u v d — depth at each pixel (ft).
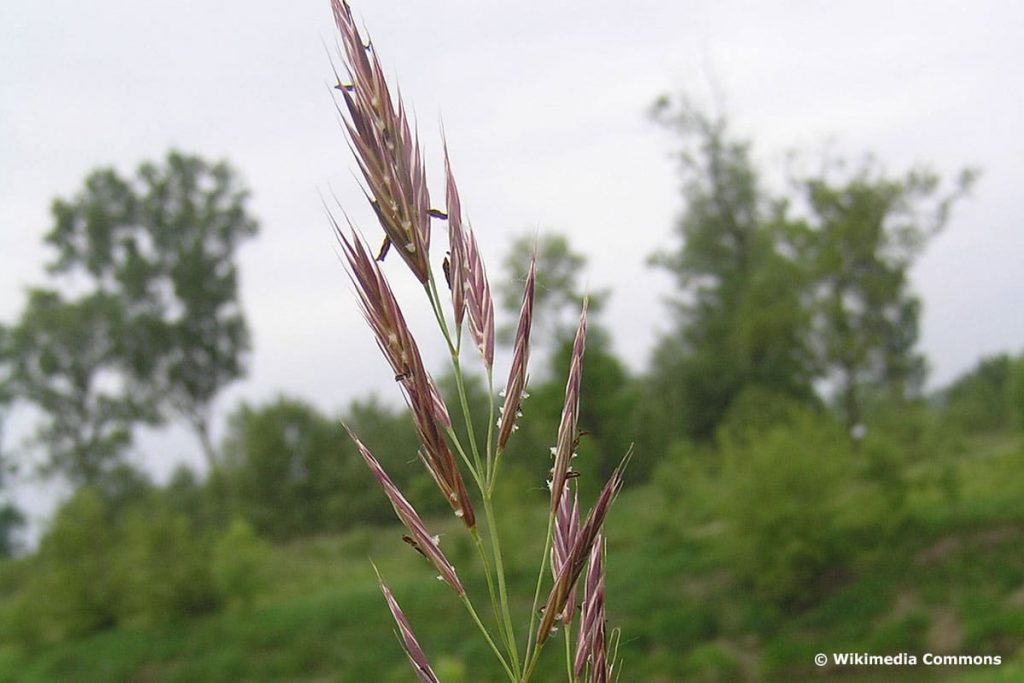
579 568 4.94
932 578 48.98
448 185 4.98
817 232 81.41
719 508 54.44
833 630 47.26
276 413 101.45
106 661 58.59
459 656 49.24
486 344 4.91
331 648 54.39
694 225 115.85
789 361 98.53
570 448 5.18
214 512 102.47
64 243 135.44
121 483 130.41
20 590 89.45
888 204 79.77
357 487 98.84
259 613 62.08
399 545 83.82
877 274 80.53
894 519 52.26
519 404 4.94
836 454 54.39
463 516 4.86
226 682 53.72
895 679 41.29
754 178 114.62
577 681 5.22
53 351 132.46
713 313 111.34
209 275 139.03
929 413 80.38
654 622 51.11
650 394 113.39
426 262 4.80
